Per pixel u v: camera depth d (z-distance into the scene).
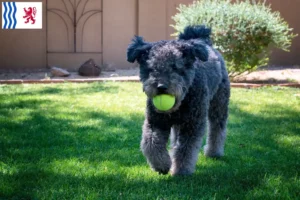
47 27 6.43
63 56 6.48
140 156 2.60
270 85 4.98
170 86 2.11
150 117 2.29
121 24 6.59
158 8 6.60
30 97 4.06
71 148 2.72
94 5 6.51
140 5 6.55
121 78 5.52
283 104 3.88
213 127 2.65
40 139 2.86
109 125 3.19
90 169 2.40
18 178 2.29
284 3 6.70
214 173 2.38
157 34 6.62
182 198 2.10
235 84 4.93
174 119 2.27
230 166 2.50
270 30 4.91
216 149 2.65
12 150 2.66
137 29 6.61
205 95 2.33
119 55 6.62
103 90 4.50
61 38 6.47
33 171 2.36
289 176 2.36
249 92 4.51
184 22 4.96
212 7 4.97
